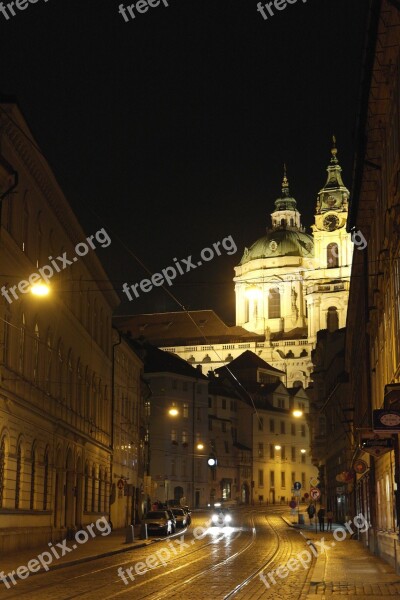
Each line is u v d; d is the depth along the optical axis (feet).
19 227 114.52
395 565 86.53
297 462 425.69
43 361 127.95
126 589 69.77
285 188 579.89
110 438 190.08
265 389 428.15
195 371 365.40
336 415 221.46
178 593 66.74
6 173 103.04
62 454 140.97
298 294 537.65
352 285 142.31
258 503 388.16
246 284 549.54
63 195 135.03
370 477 116.78
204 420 359.87
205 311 558.97
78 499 155.33
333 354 251.19
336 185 508.12
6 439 107.55
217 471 369.91
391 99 82.89
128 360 221.46
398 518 81.97
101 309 182.91
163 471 334.44
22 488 115.85
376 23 75.92
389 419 72.18
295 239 552.00
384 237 91.91
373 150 97.25
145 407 257.34
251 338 524.52
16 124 106.32
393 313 85.30
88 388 165.99
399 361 80.94
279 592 67.56
